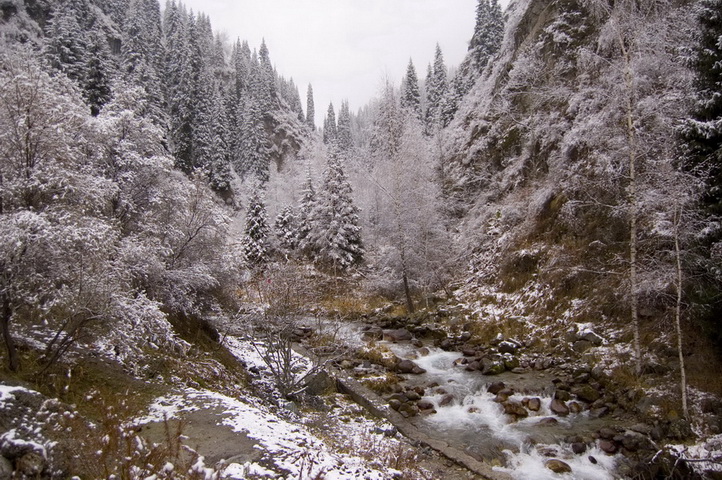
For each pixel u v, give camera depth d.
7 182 5.96
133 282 9.03
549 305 15.53
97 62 24.59
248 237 31.94
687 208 9.22
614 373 11.06
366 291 24.80
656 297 11.20
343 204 29.44
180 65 54.16
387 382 11.87
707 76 9.36
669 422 8.74
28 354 6.24
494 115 27.39
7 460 3.74
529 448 8.63
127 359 7.59
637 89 11.17
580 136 15.37
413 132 25.06
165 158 10.95
